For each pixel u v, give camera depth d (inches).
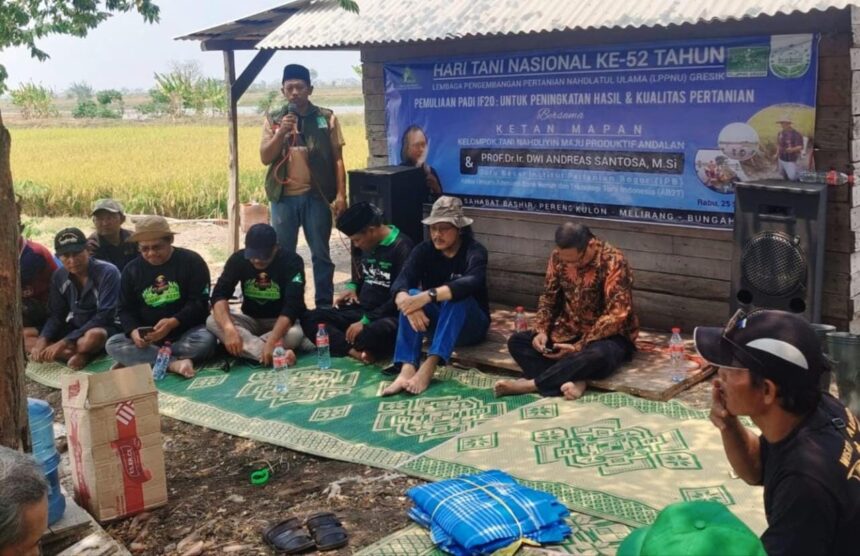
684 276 264.1
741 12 220.8
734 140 244.7
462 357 248.1
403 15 299.1
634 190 268.5
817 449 86.3
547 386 219.0
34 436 153.0
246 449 201.6
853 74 221.1
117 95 3287.4
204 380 249.6
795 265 214.2
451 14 284.7
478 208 309.3
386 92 329.4
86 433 163.3
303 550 150.2
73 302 273.6
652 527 94.0
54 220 673.6
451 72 306.0
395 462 185.8
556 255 230.8
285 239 320.5
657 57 255.6
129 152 1157.7
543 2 269.4
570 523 152.7
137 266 259.8
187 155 1082.7
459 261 243.4
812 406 88.8
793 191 212.5
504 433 195.3
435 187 319.0
